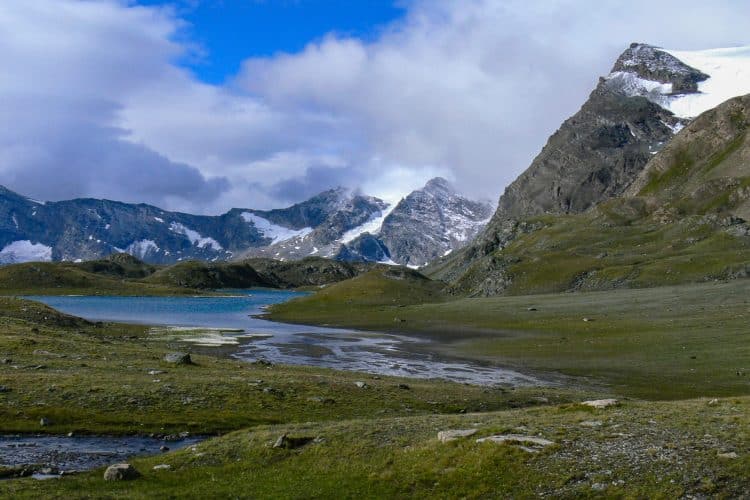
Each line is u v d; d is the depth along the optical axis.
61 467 35.12
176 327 154.38
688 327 112.06
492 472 28.64
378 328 161.25
